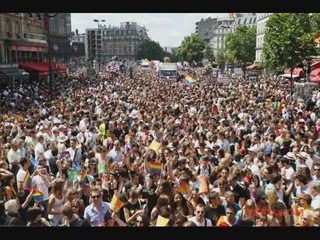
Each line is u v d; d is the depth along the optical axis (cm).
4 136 1398
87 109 2250
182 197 754
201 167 1041
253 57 8119
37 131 1491
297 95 3159
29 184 894
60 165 1065
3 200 788
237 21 13350
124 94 3203
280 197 881
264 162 1059
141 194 838
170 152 1132
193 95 2911
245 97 2689
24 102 2833
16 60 5341
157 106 2297
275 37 3344
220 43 16238
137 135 1473
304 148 1153
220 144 1325
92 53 12900
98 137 1484
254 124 1691
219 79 5028
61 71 5925
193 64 14638
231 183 830
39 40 6316
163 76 6122
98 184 899
